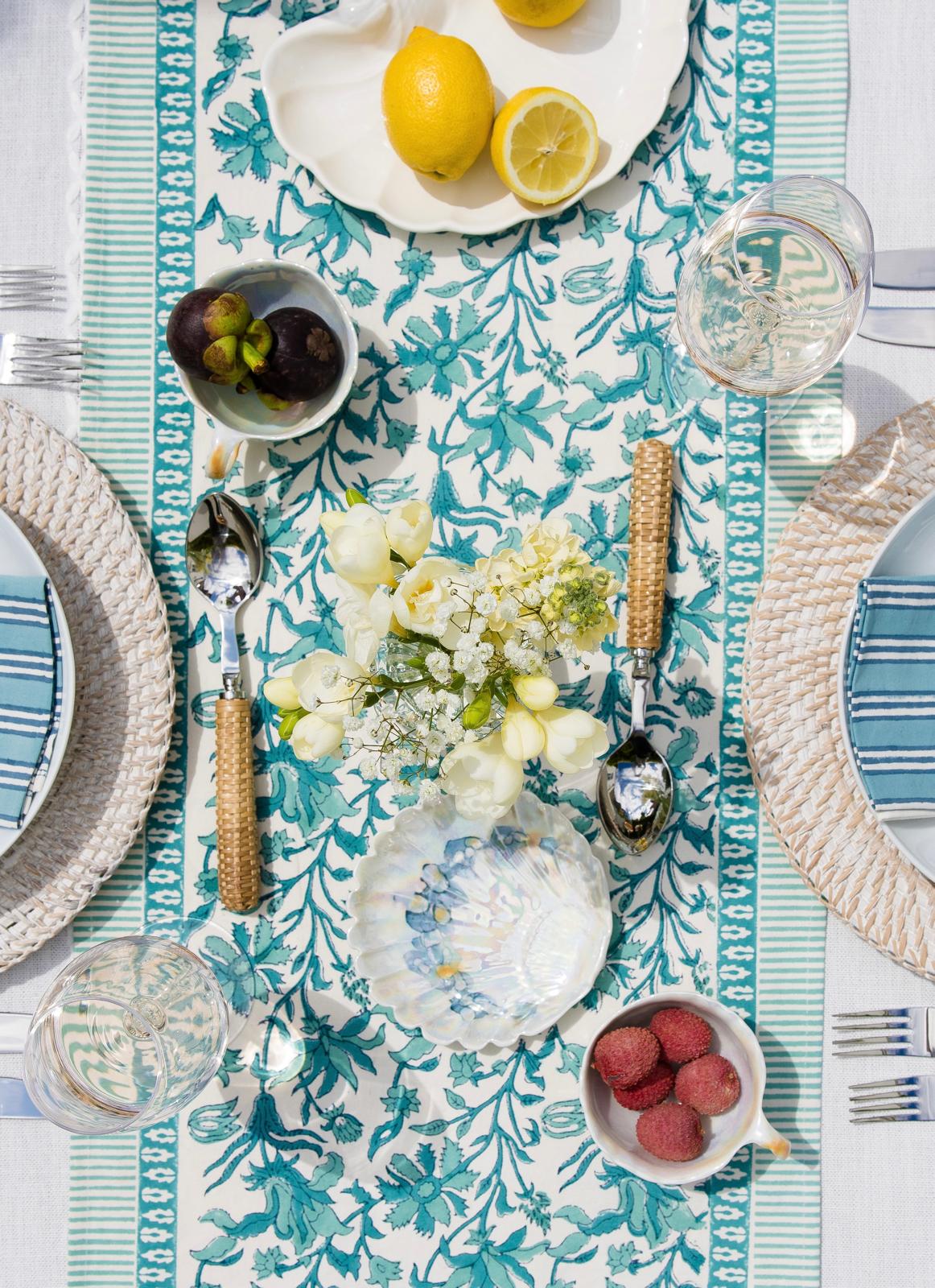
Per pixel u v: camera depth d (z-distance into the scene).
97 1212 0.86
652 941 0.85
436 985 0.85
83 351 0.85
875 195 0.84
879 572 0.79
